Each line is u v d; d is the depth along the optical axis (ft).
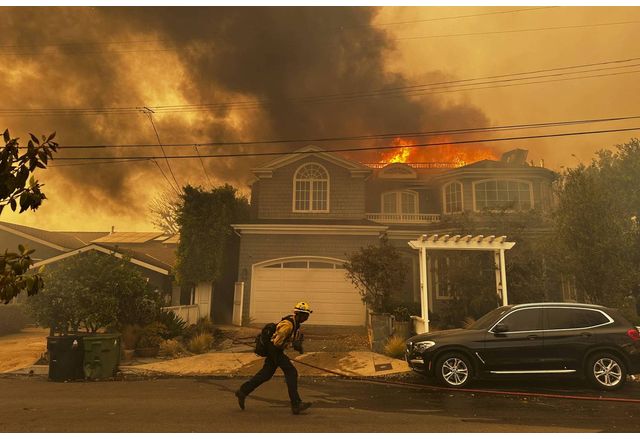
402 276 49.80
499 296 45.21
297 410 21.44
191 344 43.06
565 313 29.50
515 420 20.76
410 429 18.95
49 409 22.57
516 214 59.26
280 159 71.05
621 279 40.11
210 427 18.95
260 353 22.38
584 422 20.47
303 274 63.21
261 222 66.44
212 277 60.39
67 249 74.28
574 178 43.70
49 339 32.83
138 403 24.12
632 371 27.94
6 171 9.21
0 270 9.14
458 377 29.01
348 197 69.77
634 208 47.96
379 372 34.24
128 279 42.32
